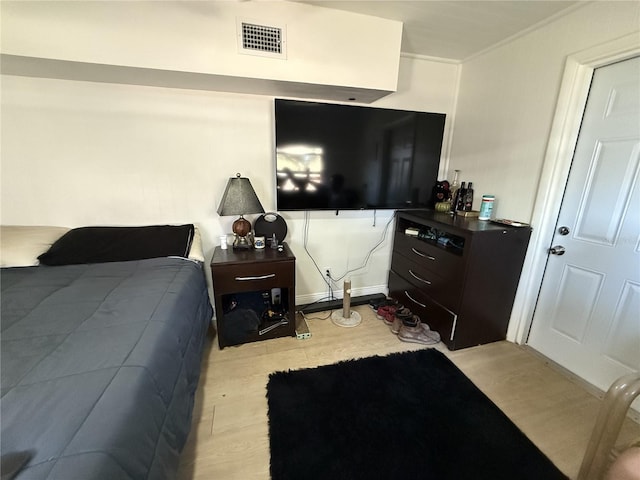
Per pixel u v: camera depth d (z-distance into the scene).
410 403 1.50
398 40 1.74
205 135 1.95
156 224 2.00
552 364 1.83
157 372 0.87
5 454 0.55
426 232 2.28
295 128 1.94
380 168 2.20
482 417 1.42
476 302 1.89
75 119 1.72
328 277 2.59
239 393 1.57
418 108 2.39
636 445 0.92
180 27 1.40
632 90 1.39
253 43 1.51
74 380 0.76
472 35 1.91
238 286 1.87
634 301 1.45
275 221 2.21
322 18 1.59
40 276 1.43
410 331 2.07
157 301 1.21
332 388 1.60
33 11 1.24
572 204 1.69
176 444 0.91
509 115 1.97
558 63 1.65
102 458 0.56
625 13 1.35
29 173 1.72
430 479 1.14
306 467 1.18
